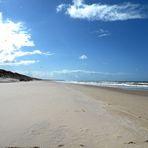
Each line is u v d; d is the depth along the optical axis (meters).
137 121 7.76
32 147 5.02
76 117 7.93
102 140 5.53
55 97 14.06
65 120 7.42
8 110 9.01
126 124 7.22
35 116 7.91
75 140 5.49
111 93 20.88
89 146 5.11
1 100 12.14
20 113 8.41
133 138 5.74
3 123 6.95
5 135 5.80
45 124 6.86
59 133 6.01
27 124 6.84
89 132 6.16
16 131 6.13
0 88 23.47
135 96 18.14
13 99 12.62
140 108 10.95
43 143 5.27
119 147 5.09
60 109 9.39
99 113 8.93
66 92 19.09
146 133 6.22
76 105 10.72
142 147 5.11
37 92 17.92
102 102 12.86
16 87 25.95
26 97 13.74
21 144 5.19
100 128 6.60
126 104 12.43
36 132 6.06
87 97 15.45
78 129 6.42
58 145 5.15
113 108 10.58
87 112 8.98
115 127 6.76
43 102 11.42
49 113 8.47
